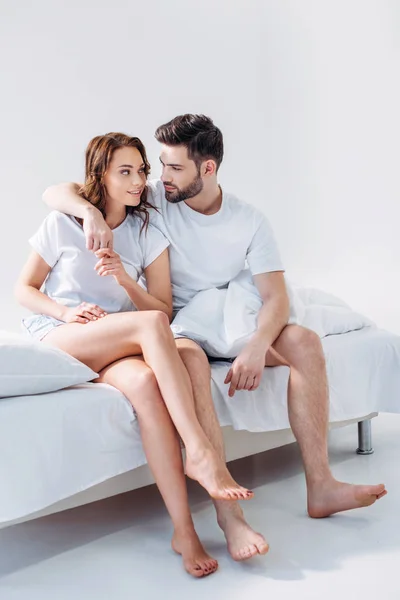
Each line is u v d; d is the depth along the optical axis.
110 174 2.22
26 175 4.01
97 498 1.98
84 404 1.89
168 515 2.19
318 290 2.82
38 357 1.91
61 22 4.10
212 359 2.30
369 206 4.68
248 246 2.39
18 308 3.82
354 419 2.57
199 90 4.56
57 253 2.28
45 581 1.82
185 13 4.50
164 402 1.92
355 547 1.94
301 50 4.74
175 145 2.26
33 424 1.81
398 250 4.61
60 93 4.10
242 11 4.66
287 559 1.89
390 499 2.24
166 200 2.38
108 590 1.77
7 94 3.96
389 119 4.58
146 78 4.38
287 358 2.17
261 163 4.78
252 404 2.23
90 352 2.07
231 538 1.87
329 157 4.75
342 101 4.69
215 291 2.34
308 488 2.12
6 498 1.75
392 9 4.51
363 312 4.38
